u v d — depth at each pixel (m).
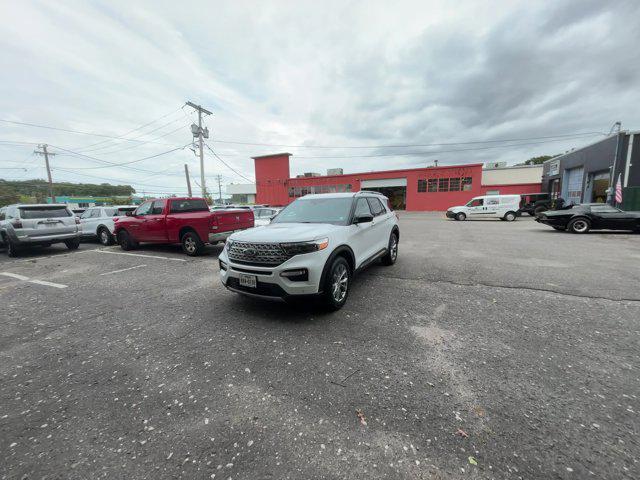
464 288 4.92
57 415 2.23
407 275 5.79
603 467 1.66
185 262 7.70
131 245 9.85
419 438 1.90
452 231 14.07
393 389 2.39
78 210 20.12
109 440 1.98
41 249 10.93
